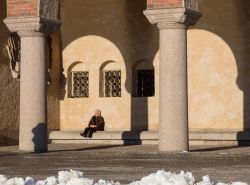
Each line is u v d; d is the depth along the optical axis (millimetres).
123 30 41438
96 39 42031
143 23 40969
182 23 29781
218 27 39500
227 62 39281
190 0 30000
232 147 34906
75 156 27703
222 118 39281
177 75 29812
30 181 14812
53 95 42000
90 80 42031
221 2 39469
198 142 38250
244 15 39031
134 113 40906
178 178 14375
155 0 29891
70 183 14383
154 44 40656
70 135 40750
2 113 37969
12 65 38312
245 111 38812
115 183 14648
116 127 41312
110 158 26031
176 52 29812
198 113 39750
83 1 42344
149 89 40844
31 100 32000
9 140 38375
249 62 38875
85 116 42031
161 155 27562
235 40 39156
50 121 41719
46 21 31938
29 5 31781
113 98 41438
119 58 41438
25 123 32125
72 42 42438
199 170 19703
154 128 40438
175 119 29766
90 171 19656
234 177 17359
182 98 29812
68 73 42406
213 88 39500
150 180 14445
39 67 32031
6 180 15094
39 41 32031
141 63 41156
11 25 32031
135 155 27859
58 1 32625
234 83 39094
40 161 24719
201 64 39781
